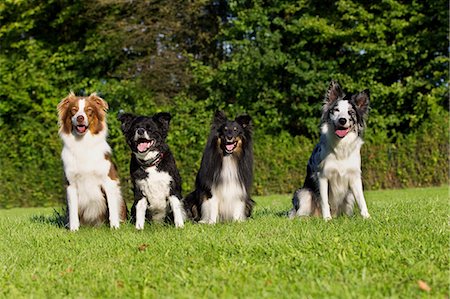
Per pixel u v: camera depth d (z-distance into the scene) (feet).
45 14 72.95
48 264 17.93
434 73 64.13
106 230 25.48
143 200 25.68
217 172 26.89
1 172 60.49
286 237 20.13
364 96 26.03
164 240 20.92
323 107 26.63
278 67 67.00
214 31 75.66
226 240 20.17
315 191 27.35
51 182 60.18
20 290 15.03
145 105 66.95
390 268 15.12
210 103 67.87
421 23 64.75
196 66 70.18
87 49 70.18
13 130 63.41
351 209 27.25
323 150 26.27
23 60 70.44
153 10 71.61
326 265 15.46
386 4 65.92
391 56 63.82
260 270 15.43
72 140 26.12
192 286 14.40
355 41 65.00
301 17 66.64
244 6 70.59
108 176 26.58
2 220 33.73
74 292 14.48
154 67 71.15
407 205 32.37
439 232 20.10
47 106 66.64
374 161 62.54
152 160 25.30
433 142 62.39
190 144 60.80
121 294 13.99
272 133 66.64
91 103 26.16
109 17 70.95
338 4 66.13
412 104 65.72
